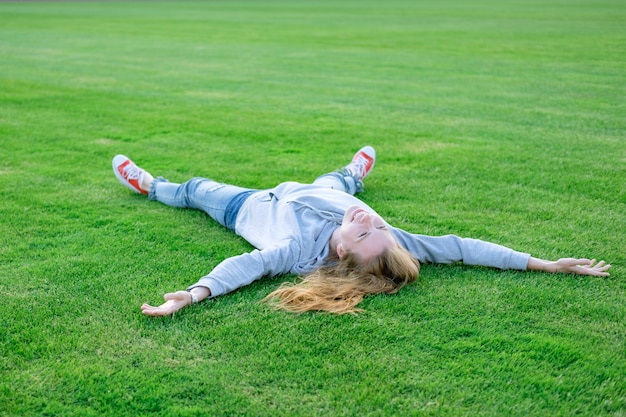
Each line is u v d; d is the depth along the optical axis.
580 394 2.64
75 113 8.05
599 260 3.87
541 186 5.19
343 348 2.94
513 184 5.25
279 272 3.68
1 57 13.61
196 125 7.39
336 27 21.22
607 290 3.48
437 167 5.71
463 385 2.69
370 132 7.04
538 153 6.12
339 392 2.65
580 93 9.22
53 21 24.22
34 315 3.22
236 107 8.46
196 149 6.38
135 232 4.32
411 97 9.09
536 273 3.69
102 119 7.72
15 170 5.67
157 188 4.89
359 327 3.12
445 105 8.49
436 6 34.72
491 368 2.80
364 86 10.05
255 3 39.94
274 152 6.26
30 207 4.76
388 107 8.41
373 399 2.60
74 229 4.36
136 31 20.05
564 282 3.57
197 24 22.89
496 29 19.73
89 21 24.36
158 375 2.75
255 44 16.19
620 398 2.60
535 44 15.52
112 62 12.94
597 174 5.46
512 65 12.07
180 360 2.86
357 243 3.53
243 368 2.81
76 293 3.46
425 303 3.35
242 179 5.42
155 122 7.55
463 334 3.07
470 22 22.80
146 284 3.57
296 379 2.73
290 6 36.09
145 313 3.15
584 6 32.16
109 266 3.79
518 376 2.75
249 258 3.53
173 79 10.80
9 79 10.62
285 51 14.64
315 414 2.52
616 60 12.54
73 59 13.35
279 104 8.66
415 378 2.74
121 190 5.19
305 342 3.00
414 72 11.38
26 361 2.86
